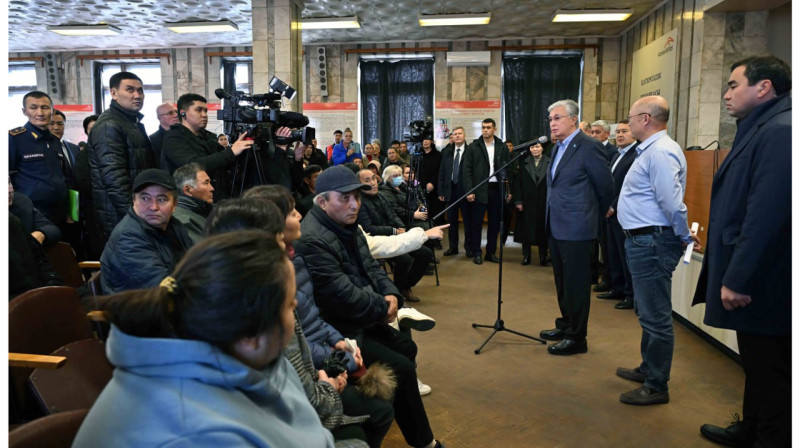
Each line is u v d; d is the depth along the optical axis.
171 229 2.10
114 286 1.97
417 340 3.27
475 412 2.32
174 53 9.98
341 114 9.80
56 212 3.11
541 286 4.69
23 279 1.99
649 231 2.30
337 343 1.62
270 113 2.91
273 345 0.69
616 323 3.56
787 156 1.55
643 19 8.04
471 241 6.01
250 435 0.64
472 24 8.25
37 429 0.81
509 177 5.97
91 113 10.15
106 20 8.25
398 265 4.05
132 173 2.73
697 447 2.02
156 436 0.61
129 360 0.64
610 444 2.05
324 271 1.81
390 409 1.59
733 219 1.75
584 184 2.78
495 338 3.30
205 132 3.11
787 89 1.68
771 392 1.71
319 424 0.86
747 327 1.70
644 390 2.40
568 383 2.61
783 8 5.70
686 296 3.35
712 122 6.19
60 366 1.32
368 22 8.30
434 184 6.47
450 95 9.66
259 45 6.37
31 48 9.95
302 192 3.96
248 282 0.63
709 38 6.07
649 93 7.69
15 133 2.97
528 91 9.50
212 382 0.64
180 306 0.64
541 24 8.42
